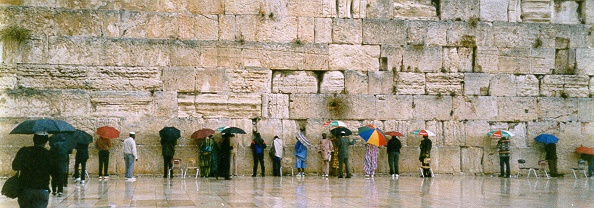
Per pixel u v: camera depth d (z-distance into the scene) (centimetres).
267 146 2347
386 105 2412
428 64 2445
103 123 2259
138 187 1769
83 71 2264
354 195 1505
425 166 2338
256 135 2284
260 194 1530
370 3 2439
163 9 2328
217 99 2327
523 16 2523
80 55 2266
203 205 1273
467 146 2453
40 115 2227
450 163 2439
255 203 1312
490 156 2462
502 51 2494
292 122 2367
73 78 2258
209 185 1845
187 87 2312
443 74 2452
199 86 2320
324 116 2381
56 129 1488
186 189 1691
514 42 2500
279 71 2377
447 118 2448
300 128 2378
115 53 2284
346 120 2391
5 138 2197
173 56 2314
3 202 1373
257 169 2359
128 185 1852
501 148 2391
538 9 2527
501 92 2484
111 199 1406
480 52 2477
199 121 2314
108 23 2292
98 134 2131
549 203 1341
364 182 2000
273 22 2372
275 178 2203
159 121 2291
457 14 2475
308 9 2394
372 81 2409
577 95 2525
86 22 2280
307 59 2381
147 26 2311
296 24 2384
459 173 2442
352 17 2419
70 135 1655
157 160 2281
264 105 2352
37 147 1063
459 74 2461
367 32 2419
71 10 2272
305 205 1273
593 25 2539
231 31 2350
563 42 2527
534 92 2505
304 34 2388
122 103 2278
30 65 2238
